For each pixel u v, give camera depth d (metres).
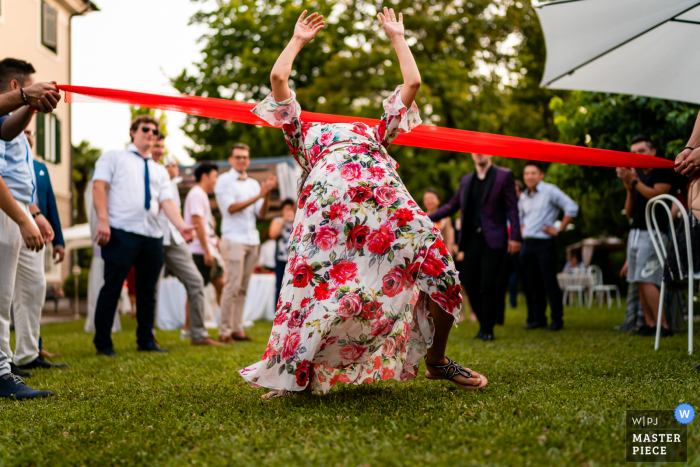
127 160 5.06
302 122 2.70
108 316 4.93
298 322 2.38
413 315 2.64
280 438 1.90
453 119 19.50
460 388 2.77
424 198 8.39
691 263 3.66
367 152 2.55
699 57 4.07
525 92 20.42
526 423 1.92
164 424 2.15
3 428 2.19
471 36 19.75
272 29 21.95
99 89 3.11
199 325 5.74
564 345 4.69
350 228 2.42
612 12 3.86
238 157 6.27
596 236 13.73
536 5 4.05
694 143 3.16
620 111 7.20
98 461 1.75
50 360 4.62
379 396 2.59
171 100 3.17
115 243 4.94
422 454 1.67
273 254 10.98
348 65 18.92
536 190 7.16
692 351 3.82
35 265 3.93
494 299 5.71
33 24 14.81
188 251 5.78
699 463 1.53
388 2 19.75
